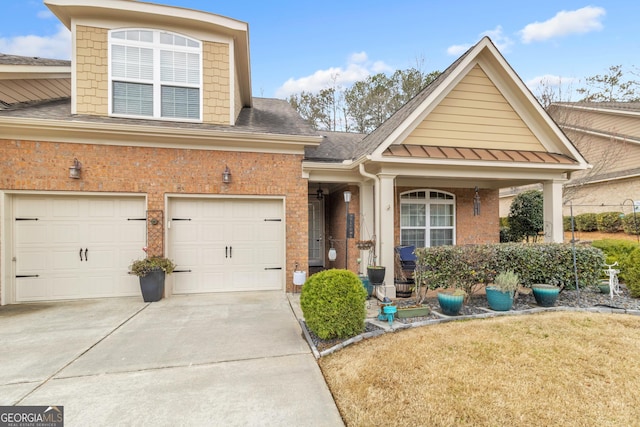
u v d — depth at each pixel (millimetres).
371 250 8047
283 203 7754
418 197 10008
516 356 3799
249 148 7500
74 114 6926
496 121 8148
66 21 7141
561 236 8211
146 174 6996
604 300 6258
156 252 7039
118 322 5387
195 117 7633
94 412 2863
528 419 2689
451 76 7480
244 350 4223
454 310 5383
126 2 6926
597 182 14430
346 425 2691
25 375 3551
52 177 6562
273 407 2934
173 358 3977
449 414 2768
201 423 2713
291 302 6727
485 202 10484
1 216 6434
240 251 7664
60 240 6797
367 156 6871
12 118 6086
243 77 9281
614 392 3061
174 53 7500
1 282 6461
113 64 7156
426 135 7734
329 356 4012
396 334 4633
